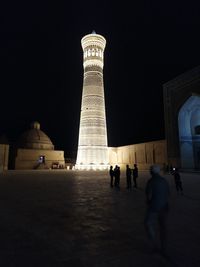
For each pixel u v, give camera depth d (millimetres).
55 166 43531
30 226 4547
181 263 2820
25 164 40938
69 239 3760
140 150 35938
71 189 10852
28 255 3100
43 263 2842
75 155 60156
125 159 40312
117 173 11594
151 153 33031
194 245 3447
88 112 37344
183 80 25406
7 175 22312
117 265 2771
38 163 42625
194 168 25609
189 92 24391
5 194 9250
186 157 25516
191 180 14750
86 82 39000
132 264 2799
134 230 4254
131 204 6895
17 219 5117
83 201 7473
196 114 26172
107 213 5676
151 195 3266
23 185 12781
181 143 25578
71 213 5691
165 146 30031
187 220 4941
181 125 26016
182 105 25453
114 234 4016
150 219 3230
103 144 36875
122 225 4590
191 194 8852
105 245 3473
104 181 15250
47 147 47469
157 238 3797
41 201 7535
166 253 3127
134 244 3516
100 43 40688
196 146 26016
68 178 18141
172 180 14938
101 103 38281
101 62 40375
